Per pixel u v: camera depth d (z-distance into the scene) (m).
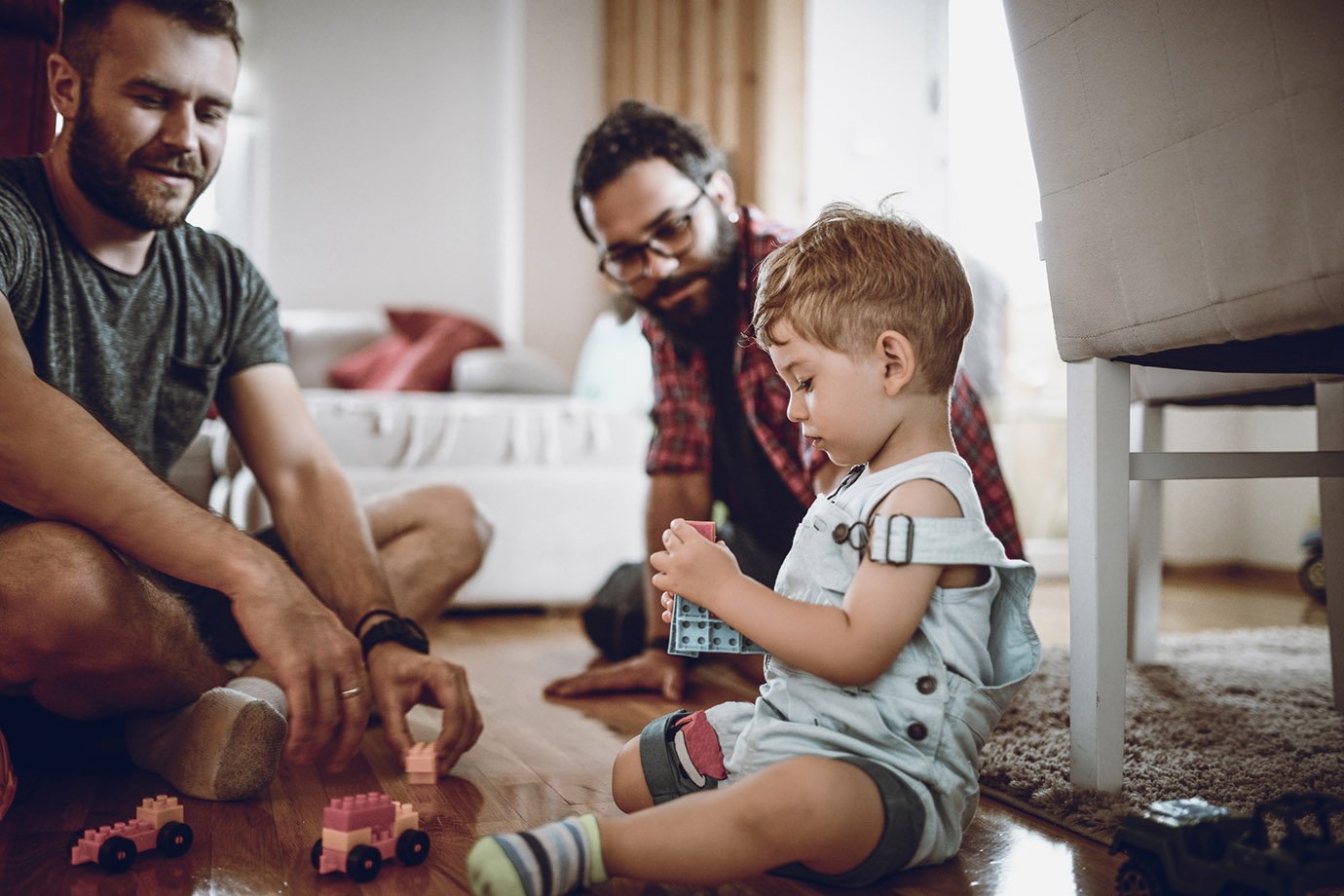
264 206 4.05
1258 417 3.18
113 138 1.11
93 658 0.98
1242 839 0.72
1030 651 0.86
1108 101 0.96
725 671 1.81
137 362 1.22
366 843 0.82
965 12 3.20
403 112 4.21
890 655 0.78
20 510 1.01
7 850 0.86
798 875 0.83
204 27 1.14
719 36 3.43
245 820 0.95
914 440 0.84
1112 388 1.03
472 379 2.95
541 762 1.19
